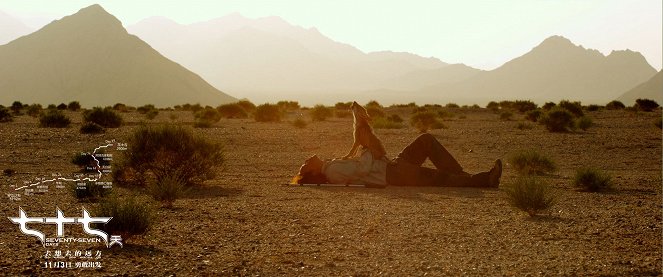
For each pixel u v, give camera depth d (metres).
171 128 15.62
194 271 7.69
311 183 15.65
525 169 18.78
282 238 9.59
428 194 14.12
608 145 27.80
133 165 15.21
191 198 13.57
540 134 34.19
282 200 13.27
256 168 19.42
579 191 15.14
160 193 12.37
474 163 21.52
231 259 8.28
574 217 11.46
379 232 10.04
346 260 8.31
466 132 35.69
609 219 11.25
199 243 9.23
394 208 12.27
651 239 9.61
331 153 24.30
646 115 51.84
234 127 39.19
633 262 8.20
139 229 9.16
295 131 35.47
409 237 9.70
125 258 8.29
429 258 8.42
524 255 8.61
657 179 17.42
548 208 11.76
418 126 38.41
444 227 10.45
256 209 12.10
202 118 44.84
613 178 17.66
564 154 24.69
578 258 8.44
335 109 67.19
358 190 14.73
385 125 39.97
